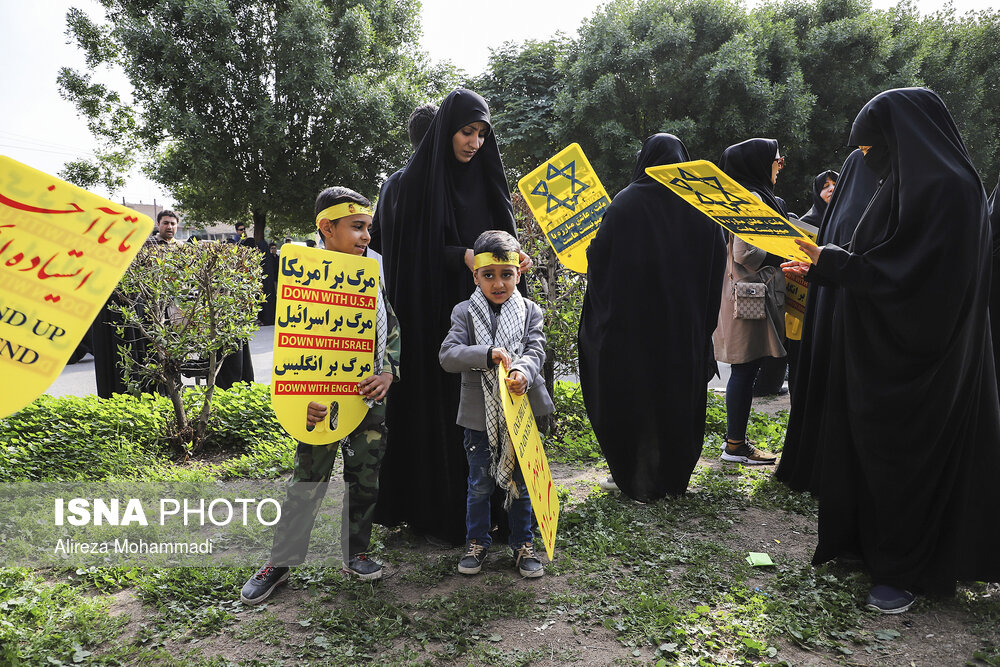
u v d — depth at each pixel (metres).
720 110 16.64
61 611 2.77
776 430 5.59
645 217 3.99
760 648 2.51
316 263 2.88
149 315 5.51
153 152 22.84
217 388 6.65
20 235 2.01
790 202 18.31
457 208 3.55
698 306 4.04
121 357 6.35
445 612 2.83
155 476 4.54
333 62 20.97
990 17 19.77
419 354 3.45
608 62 17.30
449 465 3.45
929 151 2.77
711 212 2.99
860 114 3.05
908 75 17.12
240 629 2.69
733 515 3.88
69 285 2.05
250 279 5.54
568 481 4.55
